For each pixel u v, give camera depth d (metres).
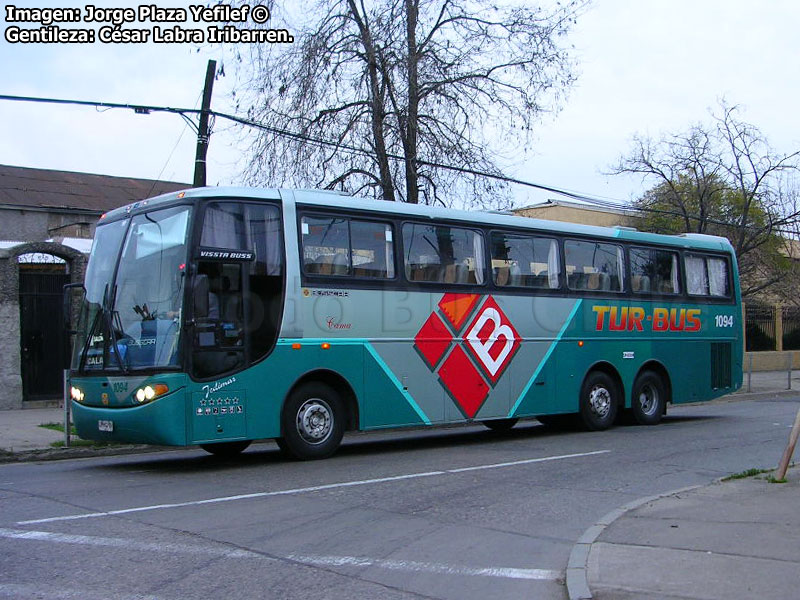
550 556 6.92
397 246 12.92
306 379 11.97
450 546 7.22
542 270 15.07
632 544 6.90
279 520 8.08
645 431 15.81
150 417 10.55
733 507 8.22
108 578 6.11
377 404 12.50
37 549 6.88
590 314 15.77
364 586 6.06
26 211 25.28
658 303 17.14
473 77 20.33
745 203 30.44
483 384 13.90
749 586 5.66
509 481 10.30
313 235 12.00
